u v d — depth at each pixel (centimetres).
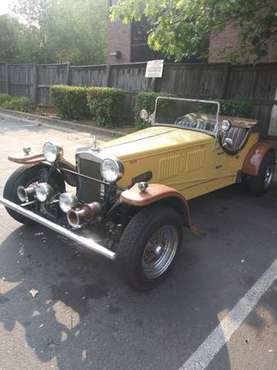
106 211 341
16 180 403
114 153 365
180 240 346
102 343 262
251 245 419
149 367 243
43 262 363
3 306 296
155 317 291
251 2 602
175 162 419
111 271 351
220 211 521
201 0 596
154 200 304
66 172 409
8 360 244
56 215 372
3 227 431
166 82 1051
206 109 475
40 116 1363
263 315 298
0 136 991
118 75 1193
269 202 564
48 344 259
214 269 365
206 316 295
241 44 753
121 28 1477
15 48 2017
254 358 253
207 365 246
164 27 689
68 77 1395
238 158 536
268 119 857
